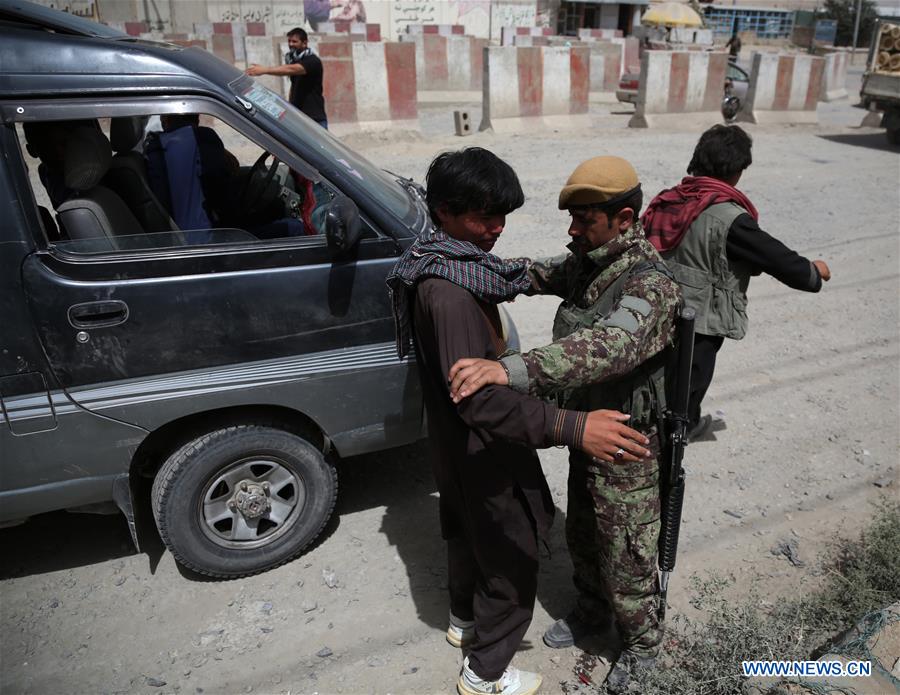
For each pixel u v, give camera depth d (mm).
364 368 2873
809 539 3342
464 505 2148
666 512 2311
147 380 2633
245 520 2959
